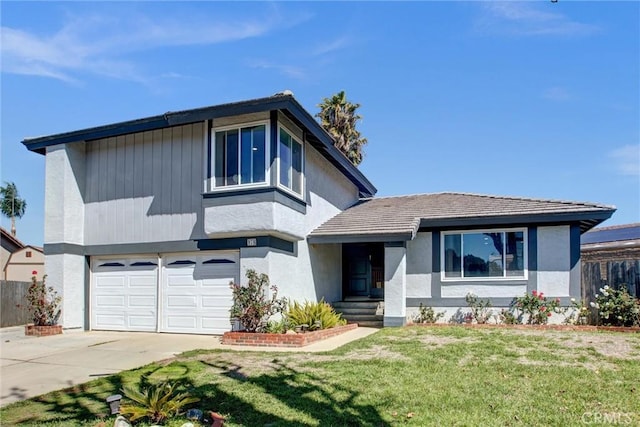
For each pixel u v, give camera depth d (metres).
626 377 7.02
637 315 12.23
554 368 7.59
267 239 11.80
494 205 15.02
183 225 12.85
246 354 9.36
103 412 5.92
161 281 13.16
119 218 13.73
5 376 8.14
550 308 13.27
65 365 8.93
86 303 13.92
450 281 14.52
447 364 7.96
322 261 15.80
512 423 5.20
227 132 12.16
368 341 10.47
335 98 31.34
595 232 24.55
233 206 11.77
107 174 14.05
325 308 12.72
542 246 13.84
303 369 7.85
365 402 5.98
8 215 57.38
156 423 5.36
